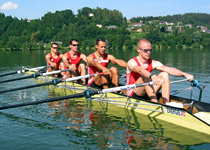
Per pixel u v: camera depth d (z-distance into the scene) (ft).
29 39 364.17
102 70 29.45
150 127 21.06
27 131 20.43
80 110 26.27
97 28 409.28
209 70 61.77
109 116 24.13
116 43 322.14
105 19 560.20
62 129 20.72
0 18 488.44
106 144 17.76
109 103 28.76
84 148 17.22
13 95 34.96
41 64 87.45
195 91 36.65
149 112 24.25
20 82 47.26
